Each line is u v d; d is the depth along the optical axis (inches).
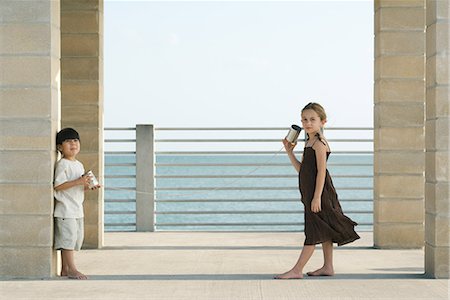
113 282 307.7
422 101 408.8
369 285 301.0
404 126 409.1
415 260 370.3
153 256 383.6
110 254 390.6
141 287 297.3
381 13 407.2
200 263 360.5
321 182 316.2
